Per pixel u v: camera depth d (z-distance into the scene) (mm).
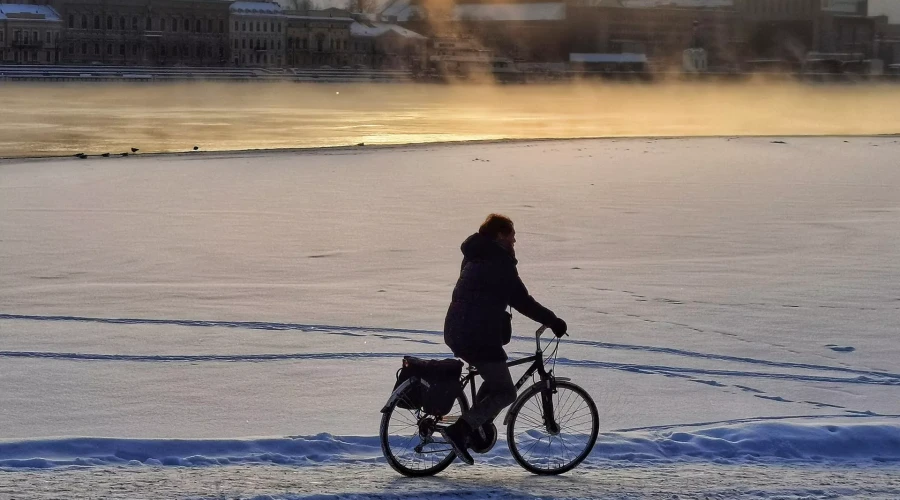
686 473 10578
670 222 33438
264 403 14258
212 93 191875
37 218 33156
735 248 28625
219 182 43781
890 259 26891
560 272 24969
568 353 17250
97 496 9117
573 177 46438
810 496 9719
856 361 17047
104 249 27703
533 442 10703
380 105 162250
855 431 11930
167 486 9508
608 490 9820
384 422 10047
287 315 20031
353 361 16609
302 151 61125
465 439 9969
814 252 27984
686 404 14414
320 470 10422
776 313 20609
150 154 59125
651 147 63281
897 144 65000
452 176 46562
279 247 28328
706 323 19672
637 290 22812
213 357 16750
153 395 14586
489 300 9812
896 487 10125
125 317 19734
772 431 11930
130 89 196750
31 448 10766
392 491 9547
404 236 30406
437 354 17141
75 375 15570
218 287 22828
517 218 34062
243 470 10297
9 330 18484
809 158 55906
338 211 35531
